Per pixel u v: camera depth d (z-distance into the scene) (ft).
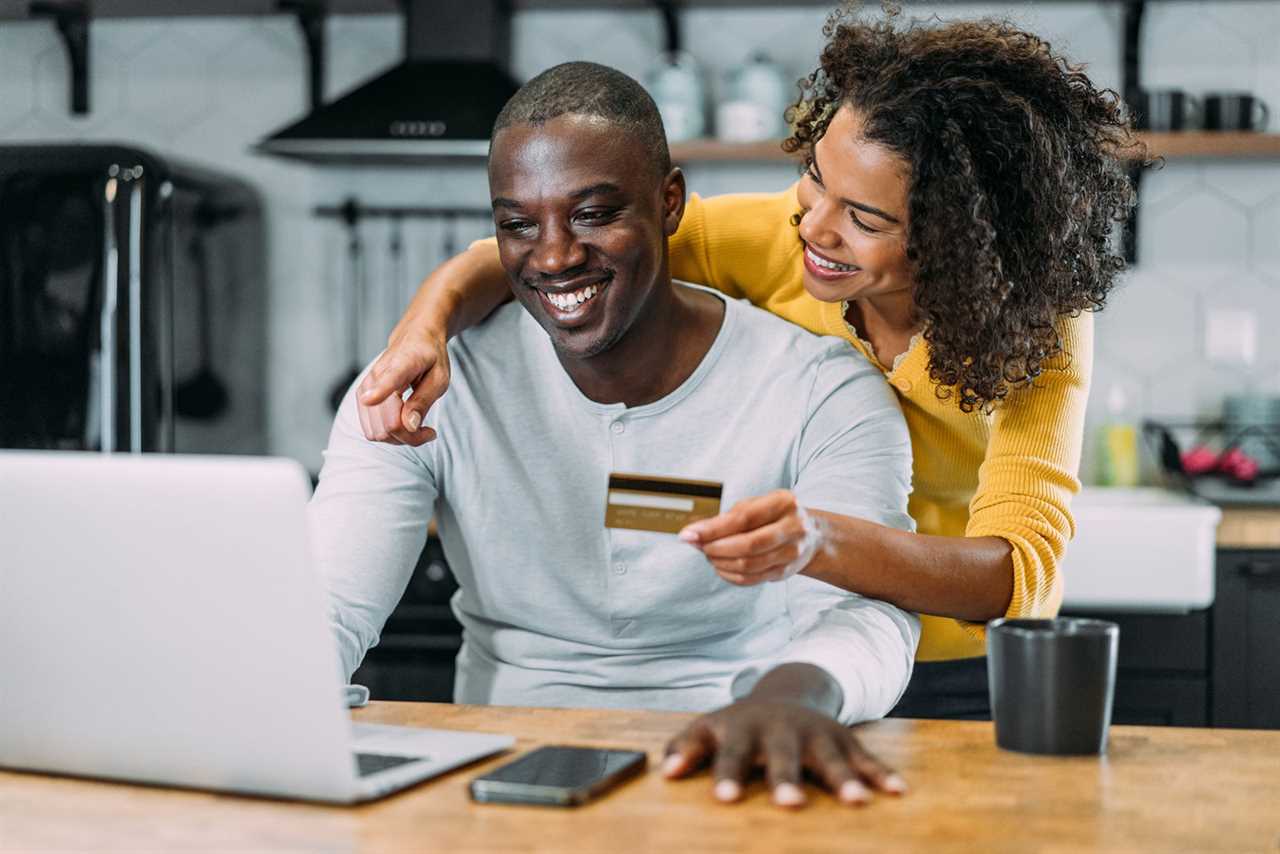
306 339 11.01
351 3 10.39
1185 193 10.13
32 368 8.77
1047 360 4.82
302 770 3.01
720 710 3.29
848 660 3.73
